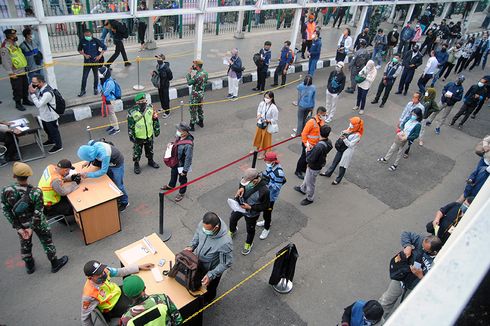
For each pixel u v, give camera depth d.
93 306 4.46
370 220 7.75
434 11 22.03
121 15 10.35
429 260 4.88
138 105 7.56
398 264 5.02
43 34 9.02
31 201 5.19
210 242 4.79
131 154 8.89
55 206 6.20
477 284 0.76
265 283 6.09
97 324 4.84
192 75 9.52
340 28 21.00
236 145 9.79
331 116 11.43
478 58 17.39
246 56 15.06
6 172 7.81
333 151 10.01
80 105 10.20
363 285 6.26
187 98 11.91
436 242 4.77
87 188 6.35
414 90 14.66
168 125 10.30
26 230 5.33
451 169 9.88
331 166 8.79
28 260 5.66
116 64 12.64
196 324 4.94
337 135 10.80
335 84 10.87
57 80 11.17
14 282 5.67
